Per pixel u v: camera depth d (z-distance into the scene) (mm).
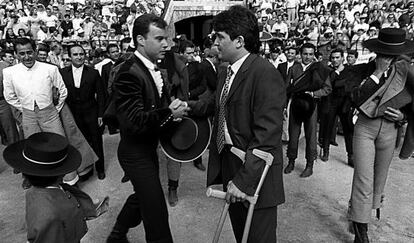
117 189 4395
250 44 2105
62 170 2049
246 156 2045
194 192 4250
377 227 3400
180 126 2846
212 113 2957
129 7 14609
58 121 3971
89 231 3467
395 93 2869
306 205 3877
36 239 1907
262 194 2164
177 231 3439
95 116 4555
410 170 4723
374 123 2994
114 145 6082
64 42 10594
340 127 6410
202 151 2947
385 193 4078
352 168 4859
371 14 13305
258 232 2234
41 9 13195
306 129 4547
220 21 2092
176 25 17688
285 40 11164
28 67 3762
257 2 15203
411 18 12156
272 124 1999
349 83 3152
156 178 2715
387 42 2846
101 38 11312
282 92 2049
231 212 2379
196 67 4449
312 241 3230
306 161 4918
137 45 2609
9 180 4773
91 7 14680
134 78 2467
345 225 3484
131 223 3043
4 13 13266
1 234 3441
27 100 3773
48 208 1948
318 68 4359
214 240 2252
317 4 15086
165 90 2838
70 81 4398
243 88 2082
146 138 2674
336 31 11891
